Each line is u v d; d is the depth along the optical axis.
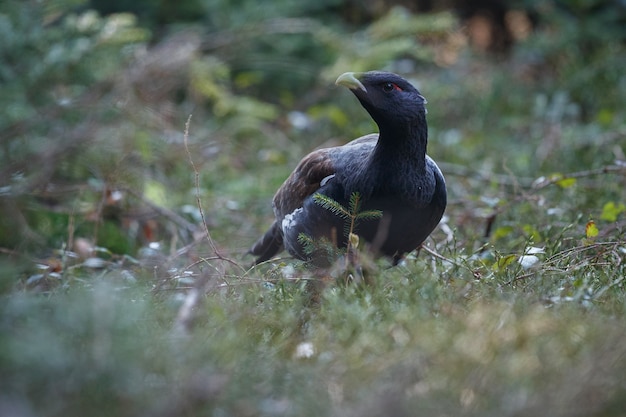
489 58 20.88
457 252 9.47
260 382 5.82
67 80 13.20
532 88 18.75
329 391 5.65
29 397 5.35
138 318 6.49
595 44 19.66
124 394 5.41
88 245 11.05
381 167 8.57
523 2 20.55
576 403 5.25
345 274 8.01
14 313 6.17
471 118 17.92
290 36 18.28
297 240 9.30
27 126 11.95
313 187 9.11
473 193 13.41
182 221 12.06
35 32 13.09
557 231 10.59
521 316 6.48
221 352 6.10
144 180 13.27
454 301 7.15
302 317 7.19
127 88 12.97
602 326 6.28
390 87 8.49
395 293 7.55
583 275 8.19
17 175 11.40
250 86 18.86
